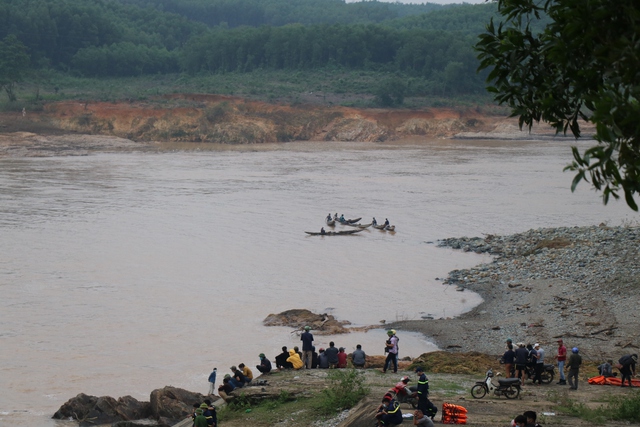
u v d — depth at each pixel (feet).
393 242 222.89
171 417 96.94
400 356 122.62
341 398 81.51
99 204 280.31
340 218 248.32
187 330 138.62
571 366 87.10
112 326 140.05
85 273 179.63
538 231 216.74
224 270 186.39
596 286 152.56
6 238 216.13
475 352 115.03
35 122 551.18
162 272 182.91
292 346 130.21
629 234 189.88
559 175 376.07
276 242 221.87
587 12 28.78
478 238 221.46
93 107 588.91
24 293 160.76
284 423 79.20
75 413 98.94
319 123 633.61
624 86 27.84
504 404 77.87
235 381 94.94
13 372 115.75
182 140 586.04
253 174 383.04
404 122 654.12
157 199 295.48
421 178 367.04
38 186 323.16
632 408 70.13
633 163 26.76
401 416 64.49
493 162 442.50
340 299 161.17
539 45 35.96
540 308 145.69
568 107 34.83
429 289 169.07
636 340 121.29
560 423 68.69
